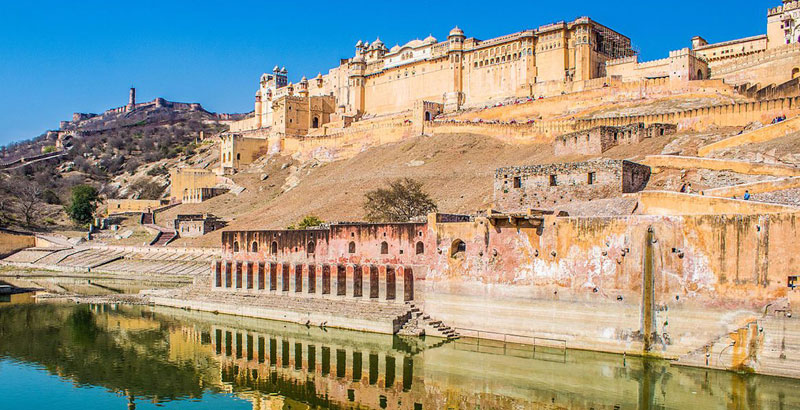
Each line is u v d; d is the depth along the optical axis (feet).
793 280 138.62
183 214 485.15
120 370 177.27
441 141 439.22
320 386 161.79
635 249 157.69
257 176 548.31
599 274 162.71
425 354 175.94
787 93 310.45
